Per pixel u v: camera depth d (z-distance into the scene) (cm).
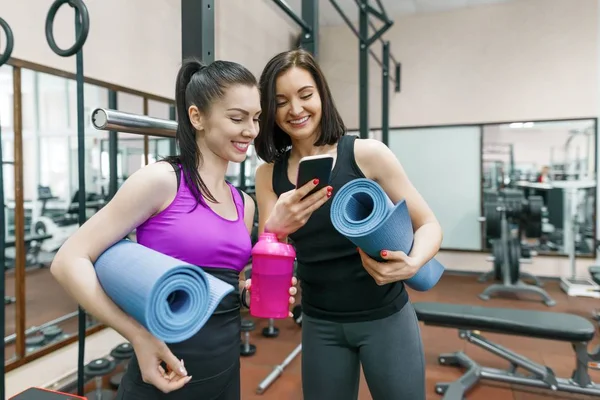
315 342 122
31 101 316
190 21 114
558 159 509
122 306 62
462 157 541
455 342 324
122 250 68
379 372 116
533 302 428
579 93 496
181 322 60
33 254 404
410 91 558
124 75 285
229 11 393
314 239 114
